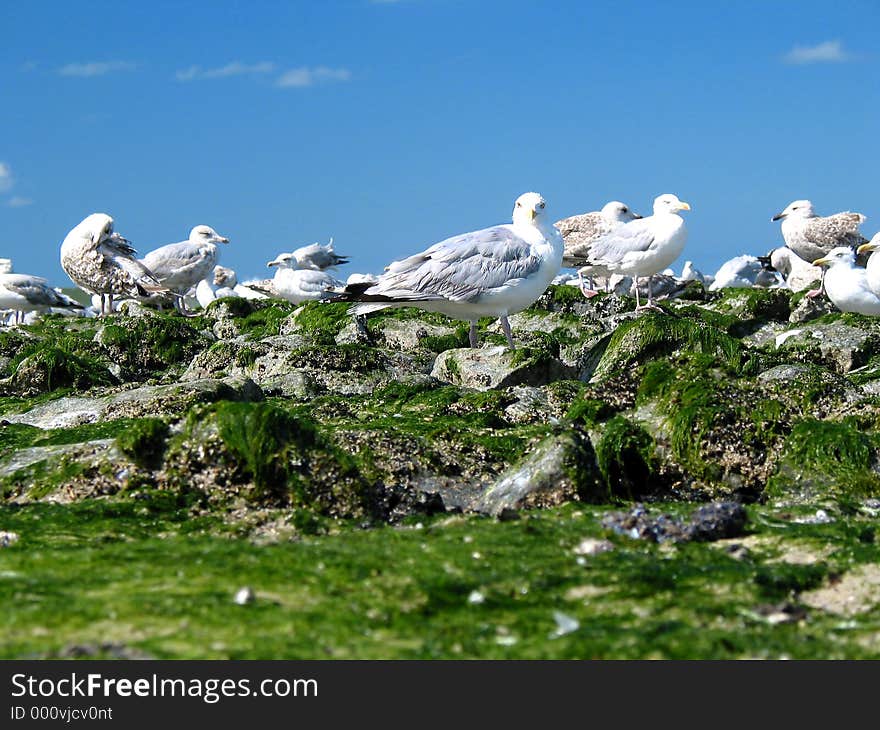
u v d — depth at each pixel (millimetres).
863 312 20688
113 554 8367
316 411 14258
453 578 7766
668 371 13438
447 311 16938
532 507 10211
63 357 16844
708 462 11844
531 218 16734
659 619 7242
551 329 22219
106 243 26375
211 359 17484
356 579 7793
